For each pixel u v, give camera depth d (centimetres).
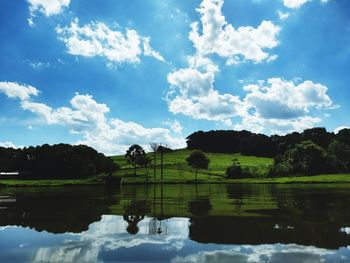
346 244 1714
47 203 3906
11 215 2855
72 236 1962
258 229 2109
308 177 10362
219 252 1591
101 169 14075
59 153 13812
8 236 1977
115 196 4903
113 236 1958
